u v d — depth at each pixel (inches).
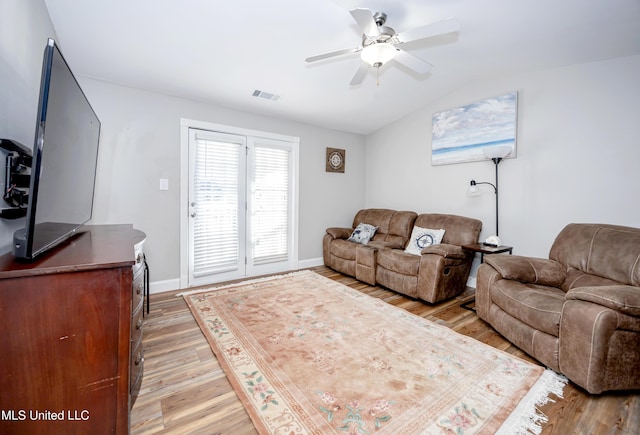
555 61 106.7
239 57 102.7
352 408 57.6
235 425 53.8
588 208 103.5
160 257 127.0
